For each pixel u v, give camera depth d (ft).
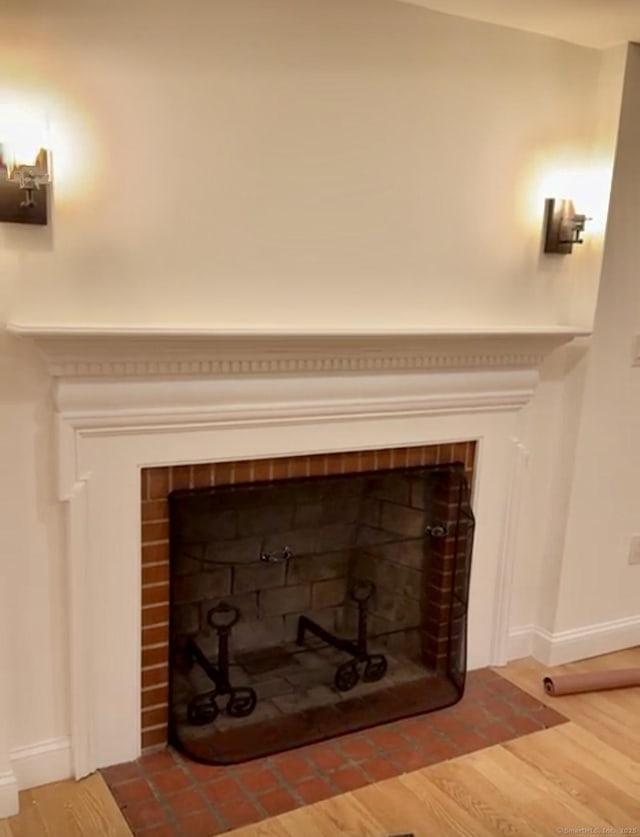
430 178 7.75
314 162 7.12
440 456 8.53
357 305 7.64
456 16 7.48
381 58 7.22
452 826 6.68
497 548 9.12
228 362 6.87
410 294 7.91
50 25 5.86
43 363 6.32
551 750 7.84
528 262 8.57
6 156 5.83
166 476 7.06
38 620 6.75
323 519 8.28
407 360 7.80
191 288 6.79
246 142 6.77
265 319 7.18
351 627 8.85
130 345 6.30
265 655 8.46
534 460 9.19
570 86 8.30
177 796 6.93
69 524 6.64
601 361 8.93
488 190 8.12
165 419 6.80
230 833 6.49
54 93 5.97
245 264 7.00
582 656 9.80
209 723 7.86
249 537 7.88
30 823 6.54
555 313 8.89
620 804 7.05
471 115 7.82
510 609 9.47
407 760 7.58
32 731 6.93
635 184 8.60
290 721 8.03
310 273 7.33
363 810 6.83
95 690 7.09
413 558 8.86
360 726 8.05
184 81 6.41
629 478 9.59
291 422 7.43
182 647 7.70
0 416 6.28
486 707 8.59
